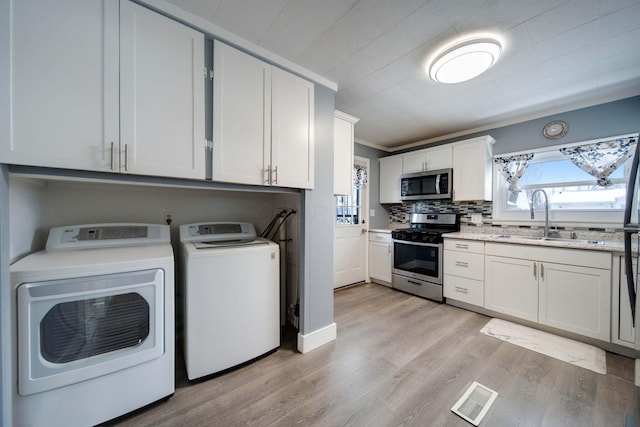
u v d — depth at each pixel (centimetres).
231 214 234
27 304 107
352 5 134
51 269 112
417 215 383
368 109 269
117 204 181
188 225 194
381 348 199
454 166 325
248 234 213
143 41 123
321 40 162
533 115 279
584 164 246
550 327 221
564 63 186
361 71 197
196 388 152
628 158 229
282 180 177
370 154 405
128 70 119
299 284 221
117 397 127
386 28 152
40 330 111
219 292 162
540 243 221
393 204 431
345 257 364
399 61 185
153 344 135
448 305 292
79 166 109
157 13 128
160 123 129
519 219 291
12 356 105
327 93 209
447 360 183
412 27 151
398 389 153
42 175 107
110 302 128
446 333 223
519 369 171
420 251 320
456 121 304
